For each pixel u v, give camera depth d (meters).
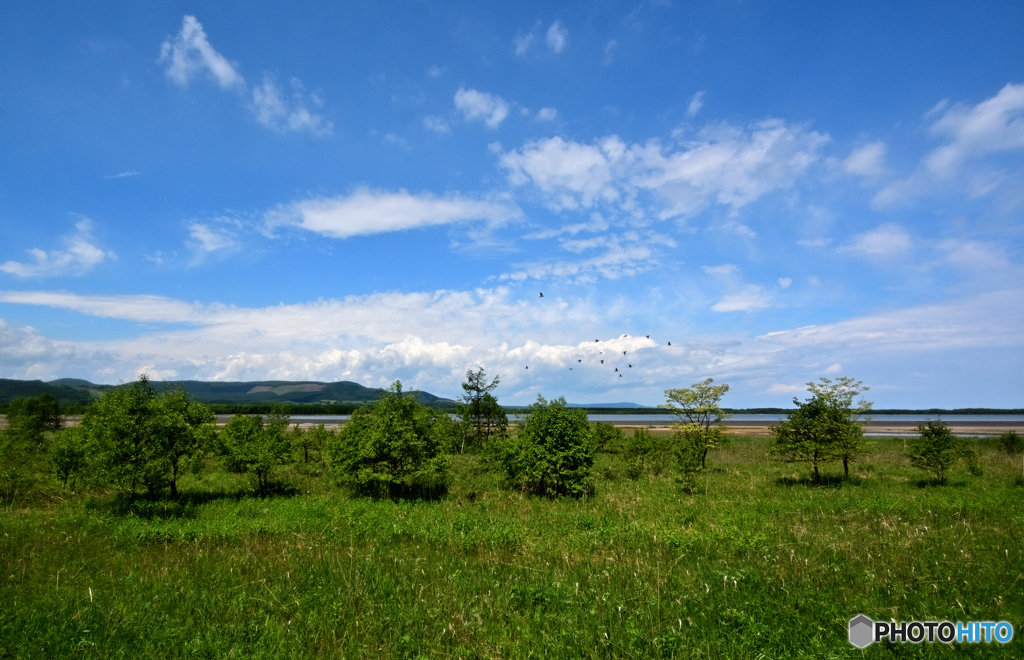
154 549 11.16
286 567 9.70
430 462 18.12
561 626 7.19
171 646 6.60
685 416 27.27
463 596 8.27
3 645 6.51
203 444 17.25
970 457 21.72
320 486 20.31
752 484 20.28
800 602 7.61
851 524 12.69
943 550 10.10
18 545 11.01
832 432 20.48
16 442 22.70
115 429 15.20
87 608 7.49
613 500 16.70
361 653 6.50
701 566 9.52
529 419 18.94
